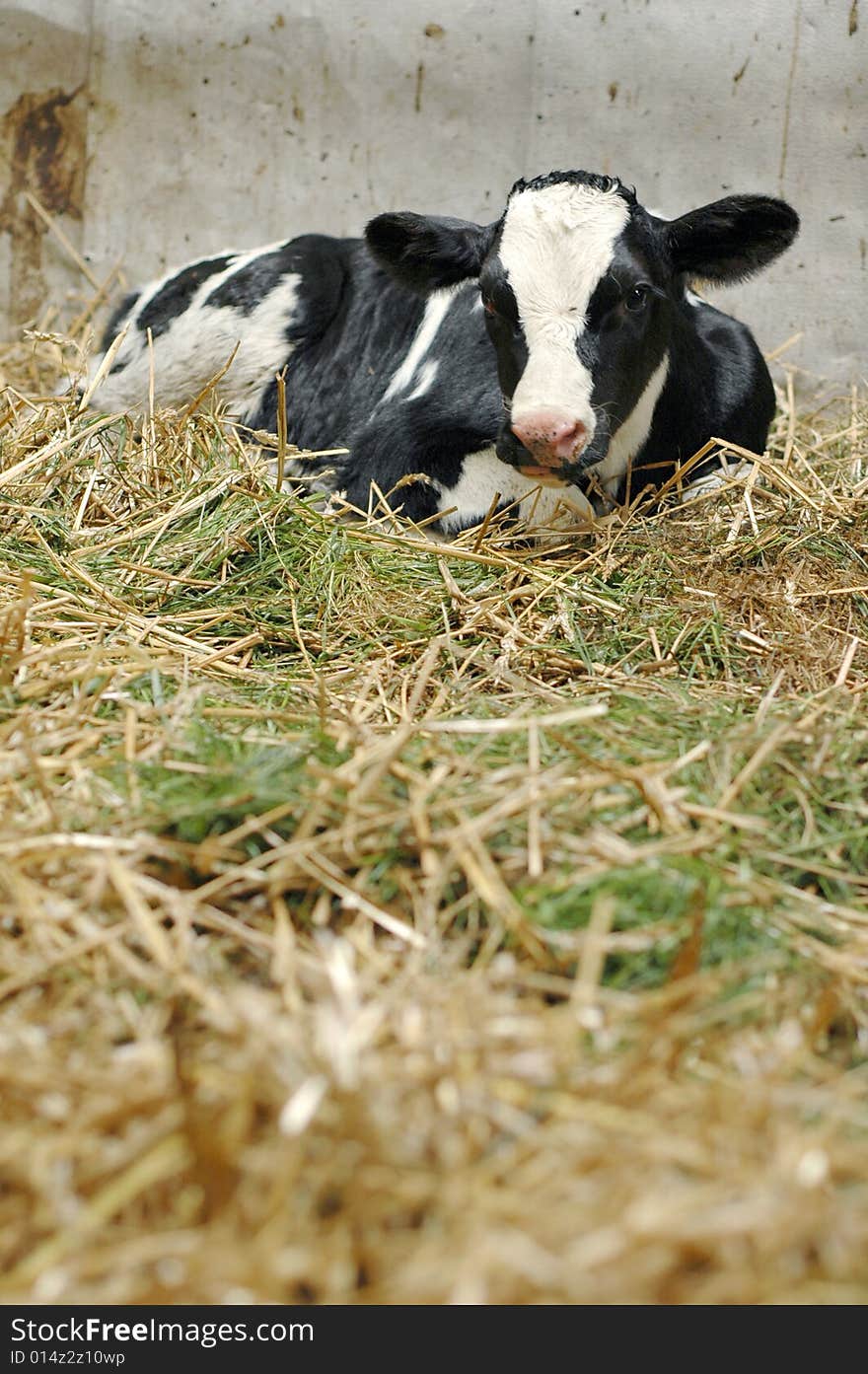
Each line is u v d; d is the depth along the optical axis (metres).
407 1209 1.40
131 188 3.07
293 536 2.26
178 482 2.36
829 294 2.84
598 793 1.82
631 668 2.09
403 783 1.83
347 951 1.70
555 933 1.71
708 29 2.79
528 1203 1.38
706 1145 1.46
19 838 1.77
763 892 1.75
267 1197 1.40
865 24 2.74
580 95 2.85
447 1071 1.54
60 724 1.91
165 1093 1.49
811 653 2.11
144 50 3.00
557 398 2.20
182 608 2.18
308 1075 1.52
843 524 2.30
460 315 2.48
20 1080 1.53
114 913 1.73
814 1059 1.65
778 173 2.82
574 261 2.23
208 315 2.67
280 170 2.99
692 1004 1.66
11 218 3.12
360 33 2.91
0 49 3.06
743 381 2.48
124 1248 1.36
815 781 1.86
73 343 2.58
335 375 2.61
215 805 1.79
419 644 2.13
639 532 2.31
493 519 2.38
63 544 2.25
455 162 2.92
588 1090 1.55
